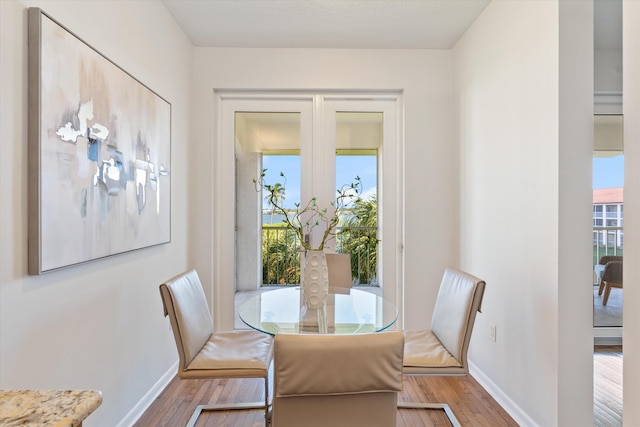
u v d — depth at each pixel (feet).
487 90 8.26
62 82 4.61
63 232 4.65
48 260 4.39
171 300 5.96
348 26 9.12
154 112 7.41
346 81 10.33
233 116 10.60
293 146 10.69
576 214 5.85
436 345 6.77
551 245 6.01
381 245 10.79
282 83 10.28
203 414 7.01
